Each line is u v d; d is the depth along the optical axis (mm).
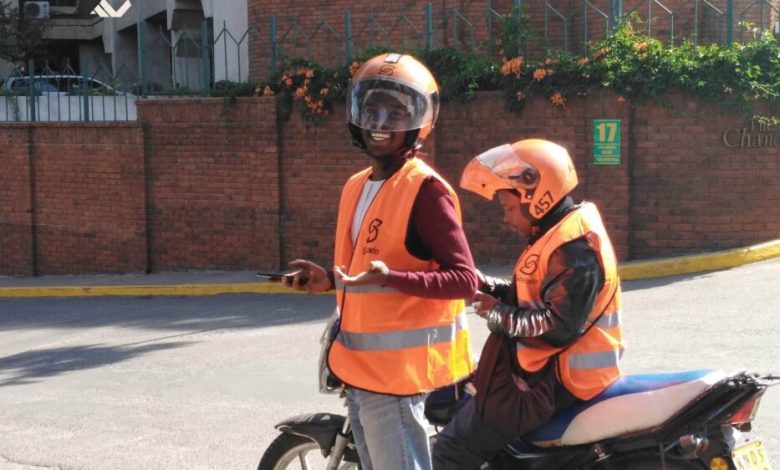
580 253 3871
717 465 3865
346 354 4004
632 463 4004
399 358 3906
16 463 6957
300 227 15773
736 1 14836
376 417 3947
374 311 3912
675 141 12906
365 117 3904
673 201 13008
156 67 30109
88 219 18172
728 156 12789
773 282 11312
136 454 6973
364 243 3910
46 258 18984
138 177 17297
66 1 38562
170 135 16906
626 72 12891
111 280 16984
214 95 16734
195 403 8297
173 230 17125
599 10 15000
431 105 3957
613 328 4062
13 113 20344
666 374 4082
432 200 3818
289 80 15547
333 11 17609
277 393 8414
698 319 9750
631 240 13242
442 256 3773
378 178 4012
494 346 4113
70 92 20219
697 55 12828
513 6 15531
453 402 4379
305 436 4691
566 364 4012
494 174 4035
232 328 11891
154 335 11906
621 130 13039
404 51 14695
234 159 16250
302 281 4109
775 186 12836
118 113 20641
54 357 11086
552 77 13352
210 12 21859
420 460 3990
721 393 3902
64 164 18422
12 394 9250
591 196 13359
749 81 12555
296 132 15633
